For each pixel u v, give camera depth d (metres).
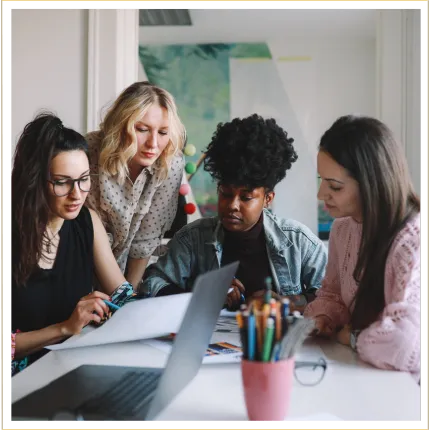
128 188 1.84
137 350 1.20
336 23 4.88
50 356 1.16
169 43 5.38
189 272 1.64
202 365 1.09
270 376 0.82
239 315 0.84
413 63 2.75
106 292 1.55
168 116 1.79
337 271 1.39
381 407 0.88
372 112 5.25
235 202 1.45
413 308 1.04
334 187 1.13
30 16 2.90
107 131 1.77
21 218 1.31
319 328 1.25
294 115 5.32
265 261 1.59
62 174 1.31
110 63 2.88
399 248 1.09
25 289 1.36
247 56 5.34
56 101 2.91
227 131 1.47
